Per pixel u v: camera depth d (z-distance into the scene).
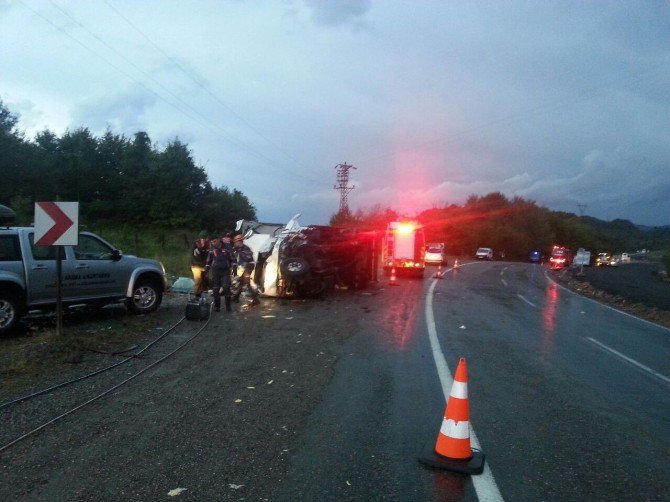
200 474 4.35
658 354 10.38
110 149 49.62
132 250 29.11
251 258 15.23
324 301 16.16
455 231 79.75
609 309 18.73
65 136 48.25
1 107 39.06
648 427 5.88
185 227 45.72
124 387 6.63
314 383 7.02
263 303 15.11
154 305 12.19
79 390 6.47
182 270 20.92
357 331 11.00
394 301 16.75
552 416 6.11
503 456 4.93
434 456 4.74
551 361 9.03
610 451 5.14
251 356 8.44
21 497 3.93
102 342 8.99
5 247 9.45
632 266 78.62
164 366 7.69
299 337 10.11
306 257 16.55
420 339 10.38
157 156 47.69
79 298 10.47
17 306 9.41
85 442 4.94
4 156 36.62
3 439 4.97
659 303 21.98
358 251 20.06
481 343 10.23
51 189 40.69
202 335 10.02
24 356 7.77
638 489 4.36
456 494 4.15
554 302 19.66
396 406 6.18
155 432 5.21
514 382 7.51
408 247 28.50
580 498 4.17
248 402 6.18
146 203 45.53
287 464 4.57
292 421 5.60
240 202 51.72
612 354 10.06
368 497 4.05
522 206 93.19
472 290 22.06
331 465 4.58
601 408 6.50
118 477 4.27
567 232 110.38
